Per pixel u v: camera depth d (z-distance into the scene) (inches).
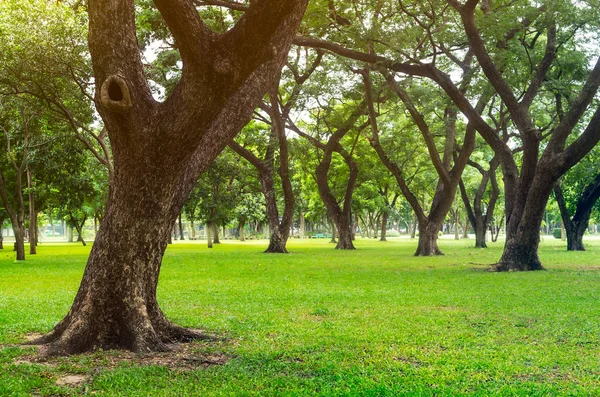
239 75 282.0
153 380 252.8
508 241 874.1
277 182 2102.6
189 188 339.0
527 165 848.3
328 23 915.4
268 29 269.9
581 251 1515.7
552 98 1208.8
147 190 310.8
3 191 1259.8
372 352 309.4
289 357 301.7
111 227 317.1
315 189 2228.1
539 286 639.8
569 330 373.4
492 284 667.4
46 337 331.6
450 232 5265.8
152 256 324.8
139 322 314.8
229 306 497.4
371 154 1803.6
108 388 240.8
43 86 970.7
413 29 885.2
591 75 784.9
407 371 267.9
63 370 271.1
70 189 1423.5
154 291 332.2
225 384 245.9
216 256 1389.0
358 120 1733.5
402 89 1132.5
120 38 297.4
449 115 1330.0
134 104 294.5
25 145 1235.9
